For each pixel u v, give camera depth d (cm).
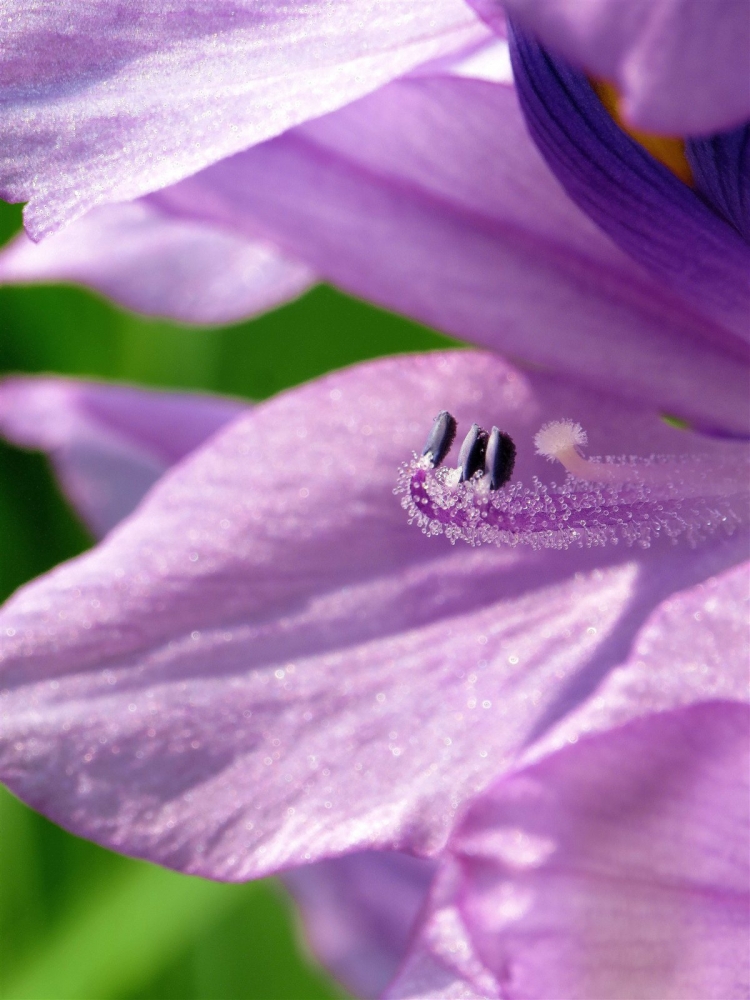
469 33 12
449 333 13
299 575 13
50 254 15
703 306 12
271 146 13
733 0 10
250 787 12
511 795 12
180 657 12
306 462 13
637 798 12
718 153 12
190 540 13
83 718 12
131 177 11
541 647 12
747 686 12
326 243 13
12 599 13
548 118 12
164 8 12
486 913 12
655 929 12
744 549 13
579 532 12
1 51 12
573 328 13
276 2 11
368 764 12
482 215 13
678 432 13
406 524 13
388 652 13
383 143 13
